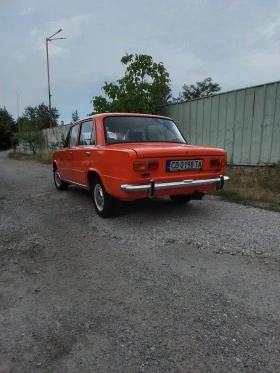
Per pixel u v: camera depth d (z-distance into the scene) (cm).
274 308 232
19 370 180
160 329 212
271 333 204
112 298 253
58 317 230
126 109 994
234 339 199
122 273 295
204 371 174
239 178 719
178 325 215
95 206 493
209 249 342
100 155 441
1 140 5459
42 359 188
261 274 284
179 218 460
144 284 272
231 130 809
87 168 493
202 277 281
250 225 418
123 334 208
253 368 175
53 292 266
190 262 312
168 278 281
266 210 499
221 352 188
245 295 250
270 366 176
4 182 954
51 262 327
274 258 316
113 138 465
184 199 527
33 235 412
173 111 989
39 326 220
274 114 706
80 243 377
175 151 400
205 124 882
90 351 193
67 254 346
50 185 848
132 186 377
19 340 206
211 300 244
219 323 216
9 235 414
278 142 705
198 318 222
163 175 396
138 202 565
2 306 247
